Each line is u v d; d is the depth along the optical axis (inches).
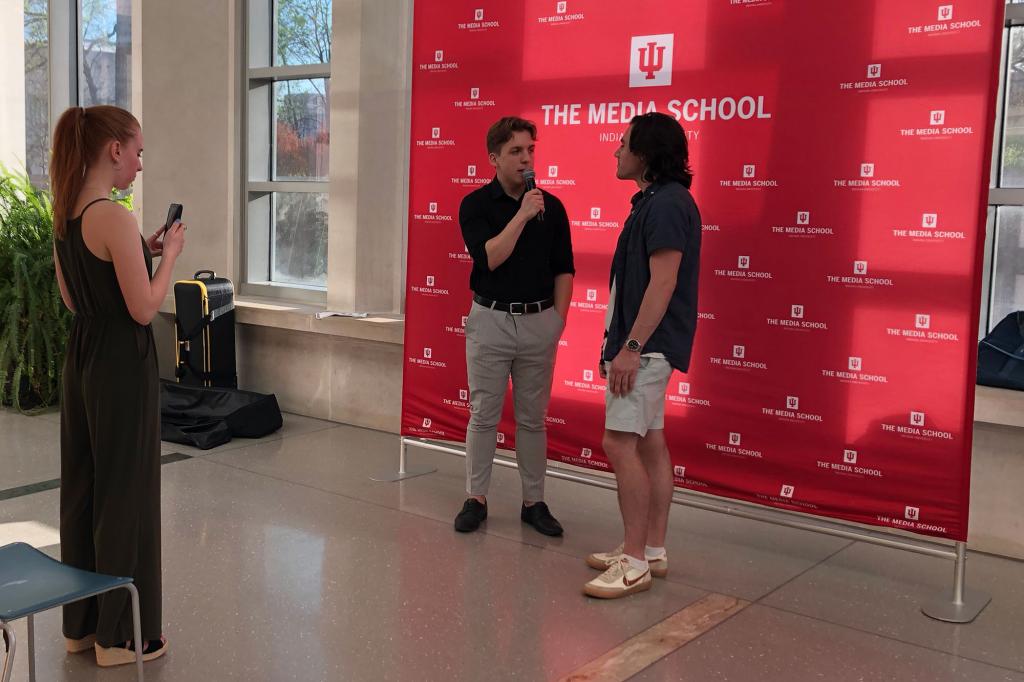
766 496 150.7
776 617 127.8
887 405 139.3
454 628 121.5
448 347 183.2
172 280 265.3
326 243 256.8
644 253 129.1
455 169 178.9
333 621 122.7
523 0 168.6
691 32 151.9
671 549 154.2
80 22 311.1
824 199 142.3
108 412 103.5
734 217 150.0
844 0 138.3
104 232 100.4
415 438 208.5
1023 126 161.0
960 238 132.1
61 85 312.8
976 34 128.8
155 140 260.5
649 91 156.9
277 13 262.4
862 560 151.0
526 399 158.9
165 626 120.1
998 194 162.1
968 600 134.0
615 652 115.6
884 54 135.9
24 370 242.2
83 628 111.3
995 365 152.6
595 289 166.7
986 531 154.2
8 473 187.6
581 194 166.2
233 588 132.7
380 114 230.1
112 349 103.5
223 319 239.1
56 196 102.6
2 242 246.2
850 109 139.1
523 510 164.7
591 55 162.6
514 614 126.3
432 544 152.6
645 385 129.3
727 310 151.9
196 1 262.2
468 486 163.0
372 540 153.8
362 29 222.2
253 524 159.9
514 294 153.6
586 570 143.0
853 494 143.0
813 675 111.0
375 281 235.6
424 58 179.5
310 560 144.2
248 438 219.5
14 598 80.3
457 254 180.4
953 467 134.3
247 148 267.6
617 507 175.2
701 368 155.0
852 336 141.6
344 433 226.8
